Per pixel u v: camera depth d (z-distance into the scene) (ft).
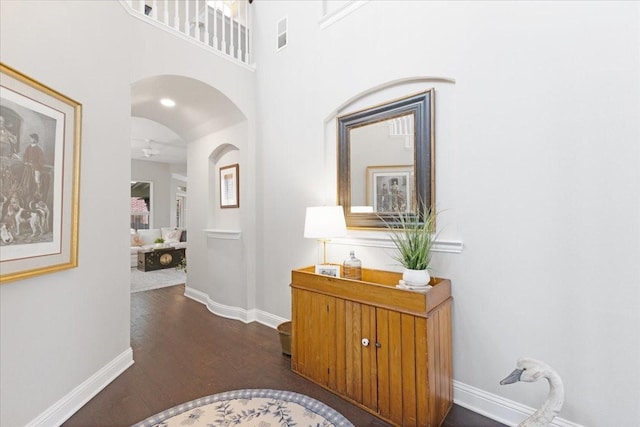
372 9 7.88
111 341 7.28
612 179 4.72
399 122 7.39
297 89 9.98
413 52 7.05
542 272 5.35
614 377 4.71
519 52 5.61
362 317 6.21
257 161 11.53
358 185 8.23
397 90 7.55
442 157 6.66
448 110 6.60
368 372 6.09
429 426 5.32
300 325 7.48
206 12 10.69
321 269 7.62
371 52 7.89
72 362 6.08
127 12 8.05
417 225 6.68
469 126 6.23
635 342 4.54
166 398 6.50
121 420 5.80
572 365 5.07
